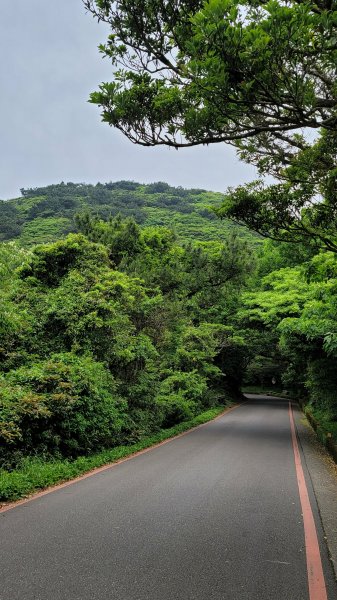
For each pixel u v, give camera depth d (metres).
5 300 12.91
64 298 14.82
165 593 4.12
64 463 10.27
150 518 6.46
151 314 18.98
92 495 7.87
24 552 5.09
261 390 63.12
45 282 16.81
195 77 5.12
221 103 5.43
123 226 27.67
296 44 4.97
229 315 34.03
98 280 16.25
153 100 5.97
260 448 14.25
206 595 4.11
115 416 12.93
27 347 13.95
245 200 7.86
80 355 14.08
